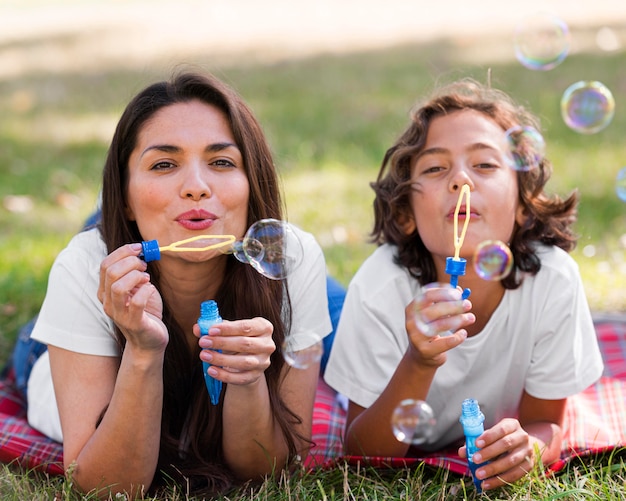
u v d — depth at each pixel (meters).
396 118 5.45
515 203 1.95
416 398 1.80
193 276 1.83
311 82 6.80
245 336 1.64
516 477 1.78
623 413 2.23
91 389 1.83
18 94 7.07
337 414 2.30
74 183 4.51
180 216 1.71
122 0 16.62
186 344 1.91
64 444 1.82
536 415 2.01
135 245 1.61
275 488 1.81
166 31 11.16
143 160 1.74
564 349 1.96
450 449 2.13
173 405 1.92
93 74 7.90
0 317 2.85
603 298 2.88
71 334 1.84
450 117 1.94
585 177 4.06
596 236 3.36
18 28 12.47
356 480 1.83
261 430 1.80
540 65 2.65
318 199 4.05
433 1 13.27
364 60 7.82
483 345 1.97
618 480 1.83
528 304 1.97
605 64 6.64
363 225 3.67
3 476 1.82
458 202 1.74
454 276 1.72
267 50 8.91
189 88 1.79
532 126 2.13
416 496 1.75
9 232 3.79
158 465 1.88
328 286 2.59
